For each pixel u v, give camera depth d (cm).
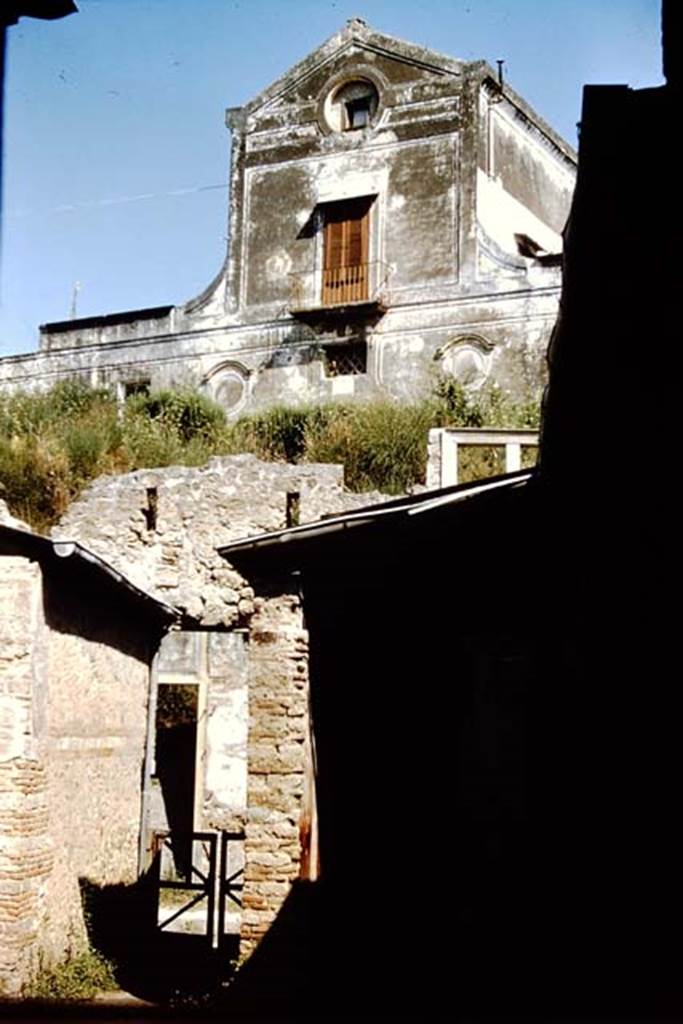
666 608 545
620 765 642
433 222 2625
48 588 1131
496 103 2730
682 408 509
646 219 441
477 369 2512
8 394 2686
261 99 2856
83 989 1084
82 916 1184
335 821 926
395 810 916
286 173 2797
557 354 541
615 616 670
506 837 884
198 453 2180
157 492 1636
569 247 462
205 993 1083
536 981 750
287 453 2280
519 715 894
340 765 932
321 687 938
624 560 649
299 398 2653
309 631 935
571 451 671
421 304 2591
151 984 1158
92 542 1633
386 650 927
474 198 2597
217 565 1608
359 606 930
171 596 1605
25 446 2044
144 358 2819
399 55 2731
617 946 612
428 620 913
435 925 885
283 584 940
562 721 805
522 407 2352
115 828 1311
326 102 2786
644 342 506
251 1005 851
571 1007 377
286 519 1625
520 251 2773
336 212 2722
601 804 683
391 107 2717
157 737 2245
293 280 2722
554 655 835
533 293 2498
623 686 645
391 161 2692
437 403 2283
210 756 2153
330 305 2623
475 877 884
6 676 1087
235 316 2756
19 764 1074
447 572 904
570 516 826
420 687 918
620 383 547
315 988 871
